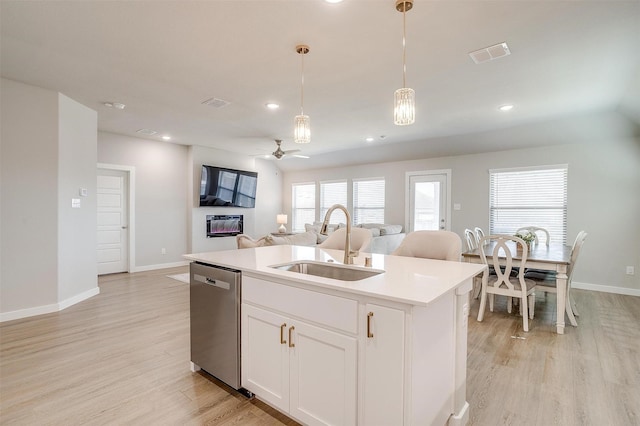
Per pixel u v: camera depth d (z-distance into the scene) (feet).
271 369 5.99
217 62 9.70
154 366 8.06
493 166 19.40
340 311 4.95
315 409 5.32
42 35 8.24
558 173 17.38
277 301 5.84
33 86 11.66
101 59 9.57
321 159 26.63
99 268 19.01
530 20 7.47
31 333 10.14
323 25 7.71
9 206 11.23
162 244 21.57
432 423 5.04
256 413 6.20
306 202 29.81
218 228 24.31
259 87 11.68
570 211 16.83
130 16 7.39
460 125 16.69
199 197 22.77
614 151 15.72
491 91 11.95
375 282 5.15
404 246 8.76
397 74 10.50
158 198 21.36
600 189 16.05
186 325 10.94
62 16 7.40
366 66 9.91
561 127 16.10
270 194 29.81
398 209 23.70
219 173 23.61
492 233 19.48
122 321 11.30
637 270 15.19
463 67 9.97
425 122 16.15
